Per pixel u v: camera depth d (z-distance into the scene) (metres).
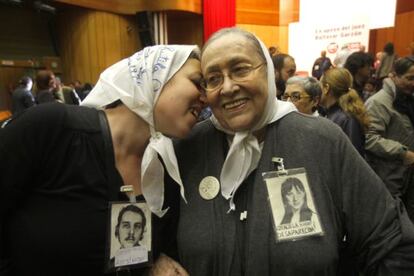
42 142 0.92
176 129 1.02
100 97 1.03
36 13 8.19
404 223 0.96
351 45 6.09
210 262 0.99
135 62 1.01
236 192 1.02
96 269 0.94
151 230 1.01
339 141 1.02
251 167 1.02
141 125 1.01
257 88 0.97
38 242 0.90
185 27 9.52
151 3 8.62
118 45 8.74
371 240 0.97
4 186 0.89
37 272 0.91
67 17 8.48
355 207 0.99
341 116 2.19
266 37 10.04
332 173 1.00
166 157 1.01
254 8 9.80
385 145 2.32
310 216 0.96
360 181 1.00
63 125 0.95
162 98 0.99
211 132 1.13
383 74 5.93
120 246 0.96
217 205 1.02
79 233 0.92
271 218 0.96
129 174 1.01
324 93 2.34
